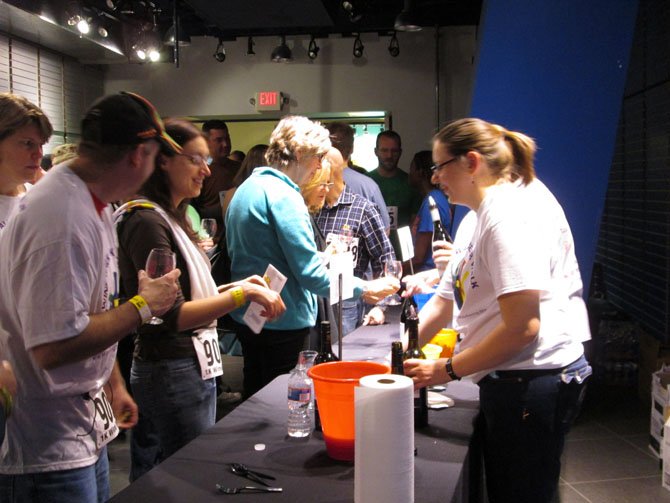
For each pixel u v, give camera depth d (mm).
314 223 2807
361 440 1191
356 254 3381
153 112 1499
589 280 3746
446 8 6680
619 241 5988
